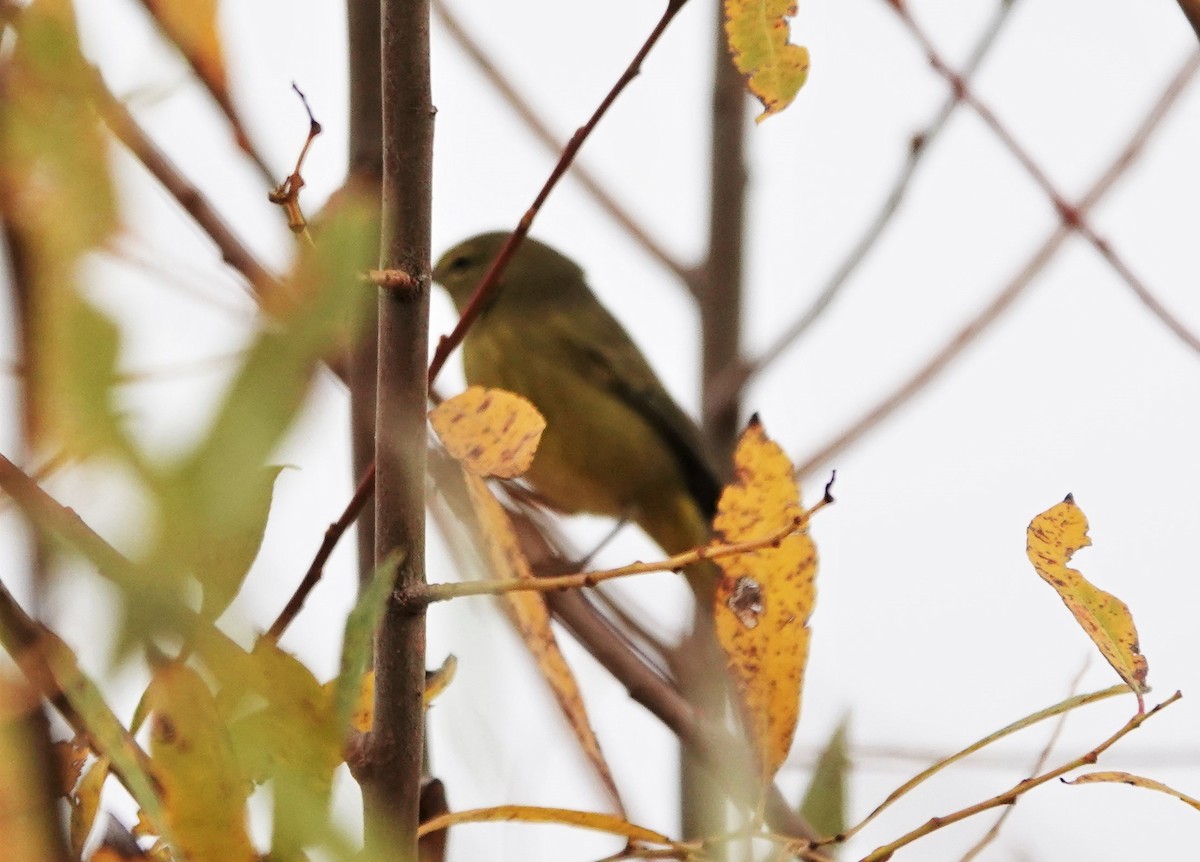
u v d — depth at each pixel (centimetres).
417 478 399
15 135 210
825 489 399
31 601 266
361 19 603
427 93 406
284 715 265
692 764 685
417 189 405
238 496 156
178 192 376
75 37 242
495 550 506
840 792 568
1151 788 418
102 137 217
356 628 322
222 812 274
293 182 386
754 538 459
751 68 450
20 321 199
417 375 404
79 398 153
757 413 468
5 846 275
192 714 265
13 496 202
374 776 394
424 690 404
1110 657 435
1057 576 446
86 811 353
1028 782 418
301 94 400
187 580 159
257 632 218
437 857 439
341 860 232
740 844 432
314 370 162
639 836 416
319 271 177
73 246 184
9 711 273
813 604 458
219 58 406
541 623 496
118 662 159
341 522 457
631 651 683
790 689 454
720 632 456
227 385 158
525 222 558
